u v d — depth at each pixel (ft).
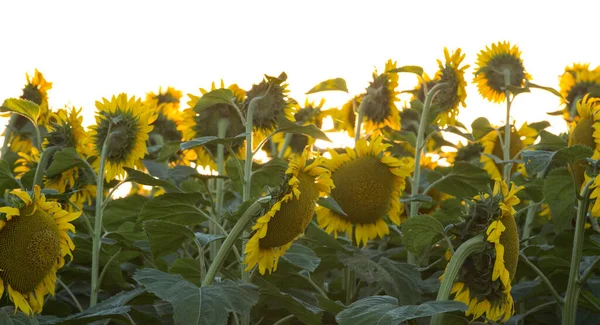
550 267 13.79
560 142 16.72
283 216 9.86
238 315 12.51
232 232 10.25
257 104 13.29
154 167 16.51
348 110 17.89
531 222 16.47
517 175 18.03
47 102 18.28
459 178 15.60
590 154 11.63
